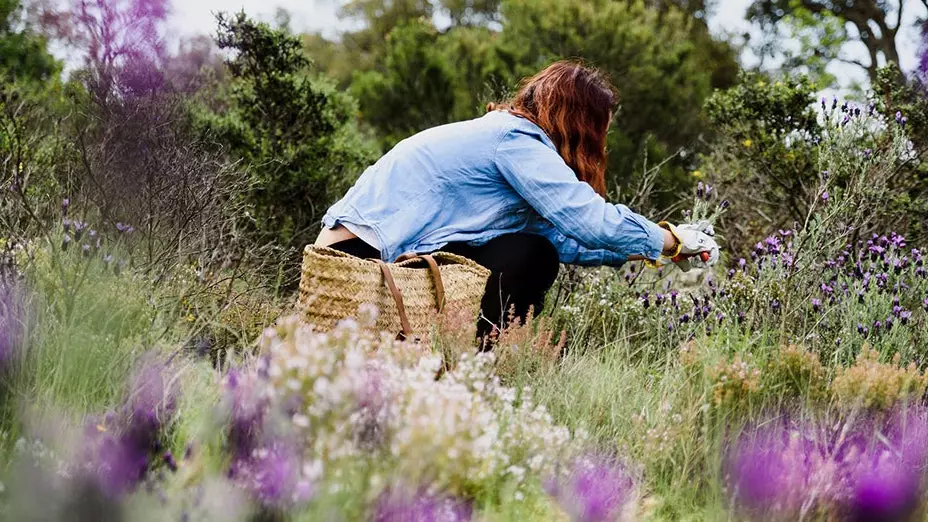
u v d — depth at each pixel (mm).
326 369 1728
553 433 2152
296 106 5363
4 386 2018
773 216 5348
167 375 2244
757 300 3375
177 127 3811
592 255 3346
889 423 2428
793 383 2643
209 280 3262
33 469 1581
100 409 2139
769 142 5297
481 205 3031
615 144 9297
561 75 3170
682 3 19109
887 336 3264
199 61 5457
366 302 2586
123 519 1576
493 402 2297
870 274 3605
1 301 2361
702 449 2369
